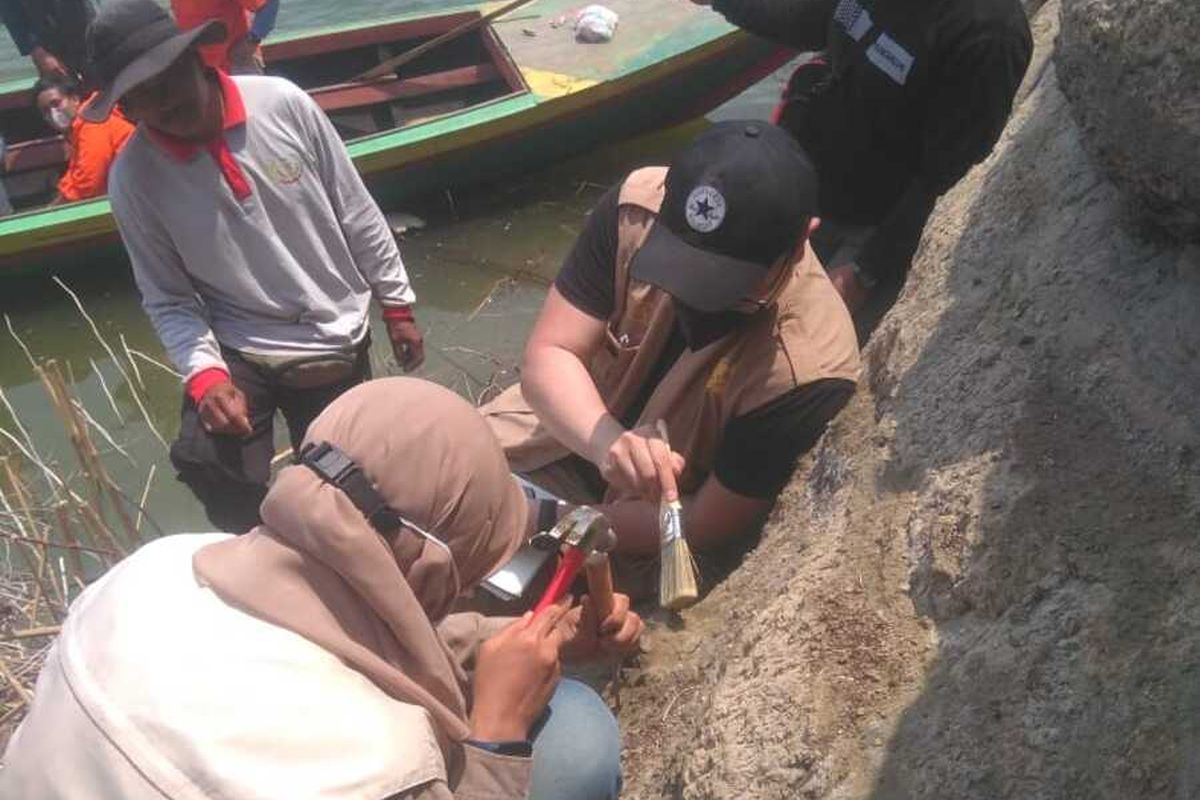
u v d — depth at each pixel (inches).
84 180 252.2
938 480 89.4
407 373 168.4
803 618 89.4
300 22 374.9
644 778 98.1
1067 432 84.4
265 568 59.2
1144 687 68.6
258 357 145.4
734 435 105.8
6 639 137.9
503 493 65.1
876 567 89.4
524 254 255.4
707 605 110.1
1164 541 74.2
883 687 81.6
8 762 58.1
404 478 61.1
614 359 111.8
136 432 213.5
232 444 143.7
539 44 284.0
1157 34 73.9
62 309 251.3
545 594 79.1
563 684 81.0
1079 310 90.0
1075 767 68.6
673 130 295.9
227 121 134.2
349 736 55.4
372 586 58.8
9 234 237.5
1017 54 119.6
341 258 145.9
